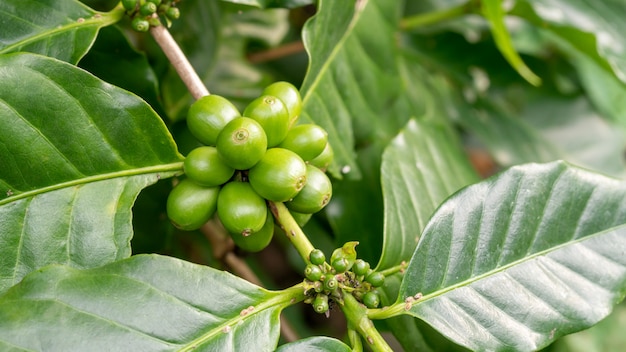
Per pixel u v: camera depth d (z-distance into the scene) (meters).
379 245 0.41
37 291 0.29
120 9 0.34
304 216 0.33
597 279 0.33
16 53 0.30
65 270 0.29
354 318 0.31
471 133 0.57
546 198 0.34
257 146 0.30
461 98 0.53
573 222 0.34
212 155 0.31
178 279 0.30
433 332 0.36
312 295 0.31
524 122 0.55
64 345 0.28
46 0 0.33
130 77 0.36
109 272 0.30
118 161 0.32
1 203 0.30
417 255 0.32
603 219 0.34
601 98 0.50
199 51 0.44
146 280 0.30
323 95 0.38
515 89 0.56
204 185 0.31
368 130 0.41
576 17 0.47
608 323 0.52
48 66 0.31
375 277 0.31
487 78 0.54
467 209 0.33
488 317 0.32
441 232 0.32
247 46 0.45
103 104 0.31
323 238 0.44
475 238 0.33
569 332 0.33
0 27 0.33
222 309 0.30
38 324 0.28
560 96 0.56
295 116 0.33
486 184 0.33
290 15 0.51
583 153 0.55
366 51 0.41
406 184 0.37
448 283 0.32
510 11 0.47
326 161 0.34
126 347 0.29
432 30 0.52
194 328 0.30
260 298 0.31
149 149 0.32
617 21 0.47
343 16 0.38
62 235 0.31
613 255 0.34
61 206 0.31
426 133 0.40
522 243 0.33
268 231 0.33
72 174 0.31
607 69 0.46
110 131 0.31
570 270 0.33
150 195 0.36
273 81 0.45
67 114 0.31
